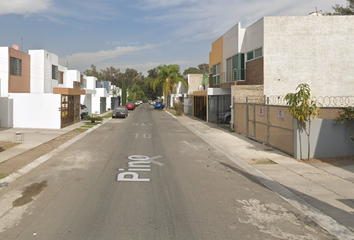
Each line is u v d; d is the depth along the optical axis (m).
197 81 48.44
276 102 17.53
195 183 7.29
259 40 18.02
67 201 5.83
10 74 20.84
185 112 42.06
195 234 4.43
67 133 17.09
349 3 32.62
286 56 17.42
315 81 17.45
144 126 22.06
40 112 19.20
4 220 4.88
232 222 4.92
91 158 10.20
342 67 17.36
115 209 5.41
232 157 10.69
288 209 5.58
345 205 5.80
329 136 10.09
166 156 10.75
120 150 11.83
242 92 18.14
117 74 114.00
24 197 6.07
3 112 19.19
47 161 9.67
